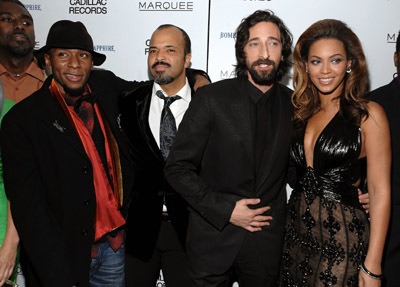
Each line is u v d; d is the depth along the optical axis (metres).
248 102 1.73
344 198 1.66
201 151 1.75
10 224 1.70
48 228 1.68
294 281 1.78
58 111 1.70
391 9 2.57
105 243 1.85
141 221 1.93
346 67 1.68
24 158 1.65
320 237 1.68
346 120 1.65
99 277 1.88
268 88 1.79
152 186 1.92
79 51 1.74
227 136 1.70
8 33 2.24
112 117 1.84
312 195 1.71
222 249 1.75
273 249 1.76
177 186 1.72
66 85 1.72
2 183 1.72
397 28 2.58
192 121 1.71
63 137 1.68
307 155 1.75
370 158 1.61
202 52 2.69
